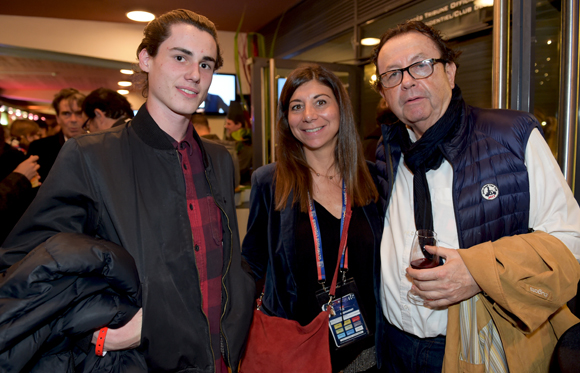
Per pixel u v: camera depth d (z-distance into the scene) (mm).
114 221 925
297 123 1495
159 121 1040
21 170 2125
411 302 1212
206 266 1092
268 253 1606
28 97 3188
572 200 1091
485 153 1117
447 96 1199
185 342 983
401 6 3455
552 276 963
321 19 4617
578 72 1683
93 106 2213
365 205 1496
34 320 744
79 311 841
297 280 1463
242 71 6105
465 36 2881
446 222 1170
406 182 1330
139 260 938
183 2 4680
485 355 1083
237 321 1118
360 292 1443
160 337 951
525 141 1093
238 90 6047
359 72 4094
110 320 862
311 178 1559
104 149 972
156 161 1023
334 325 1367
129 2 4613
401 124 1371
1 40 5082
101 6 4746
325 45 4719
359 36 4059
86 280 843
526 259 984
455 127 1170
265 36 5926
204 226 1101
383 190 1495
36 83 3092
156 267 957
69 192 909
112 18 5285
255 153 3826
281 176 1542
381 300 1390
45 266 765
